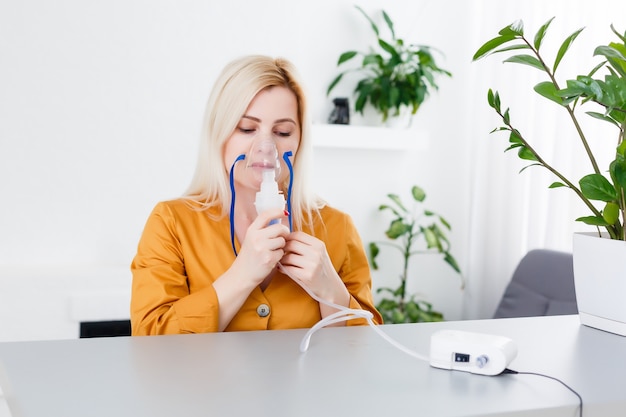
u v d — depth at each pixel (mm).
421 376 934
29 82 2764
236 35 2996
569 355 1067
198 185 1526
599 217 1229
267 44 3045
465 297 3545
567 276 2666
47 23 2766
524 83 3199
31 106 2775
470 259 3467
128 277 2750
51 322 2670
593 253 1234
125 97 2877
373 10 3377
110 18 2834
